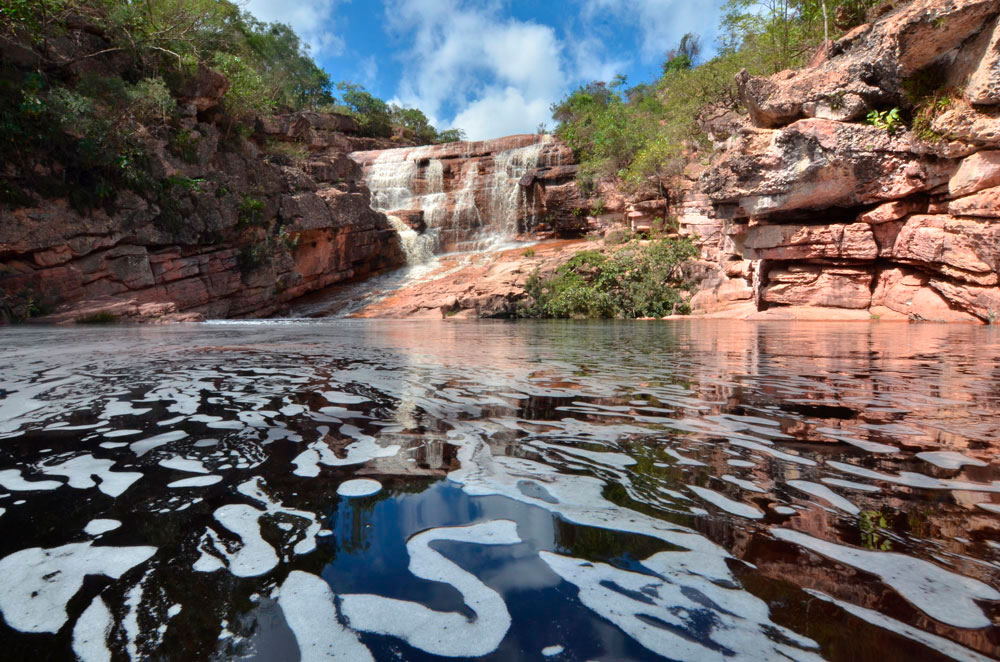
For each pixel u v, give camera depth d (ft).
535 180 111.96
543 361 15.39
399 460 5.04
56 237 56.70
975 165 41.32
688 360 15.57
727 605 2.50
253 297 80.12
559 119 159.74
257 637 2.27
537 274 81.56
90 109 57.21
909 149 45.09
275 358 16.14
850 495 4.01
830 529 3.37
